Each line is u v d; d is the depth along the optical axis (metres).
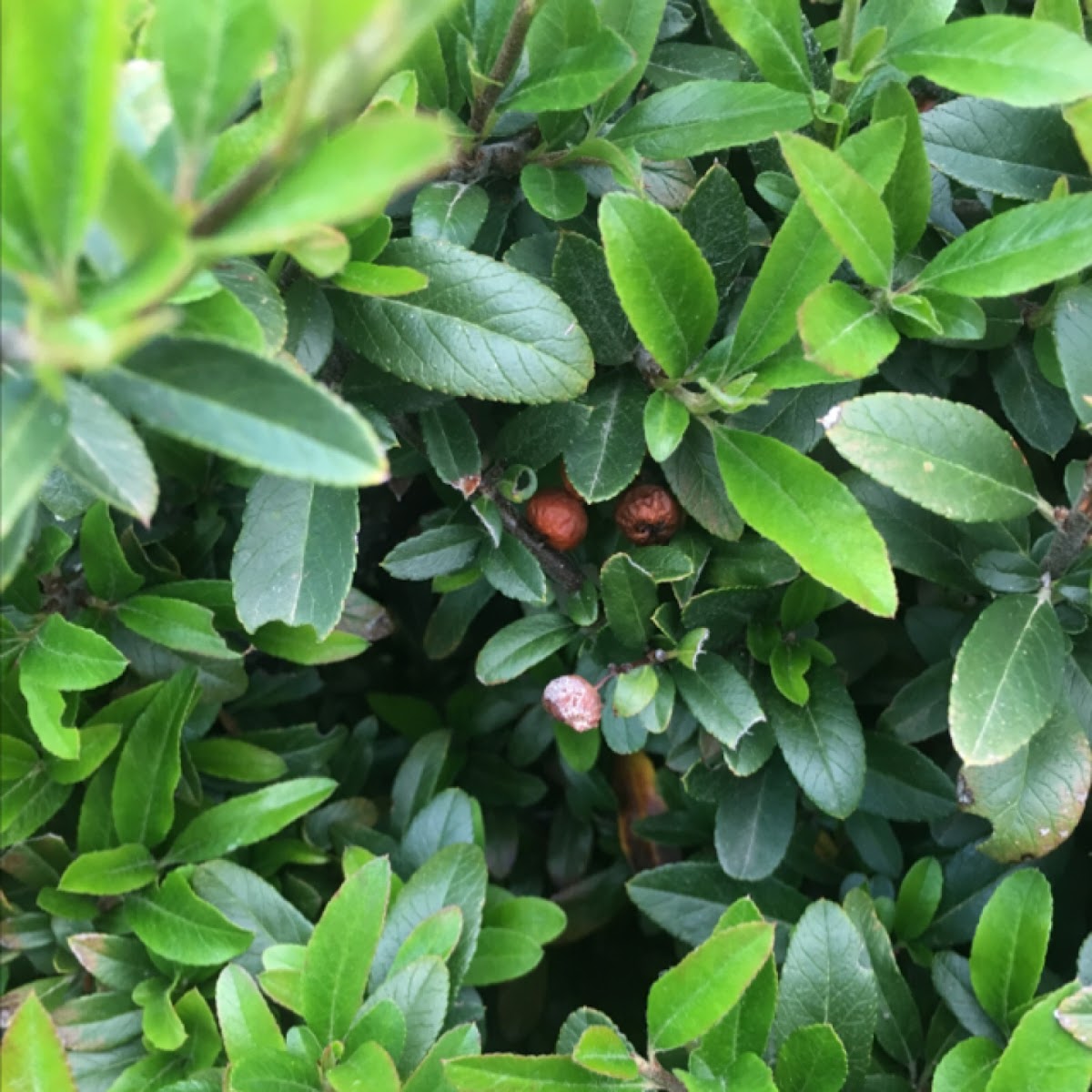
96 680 0.16
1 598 0.17
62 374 0.09
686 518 0.17
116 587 0.17
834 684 0.17
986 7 0.18
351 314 0.15
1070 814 0.16
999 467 0.15
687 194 0.17
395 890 0.18
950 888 0.18
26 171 0.09
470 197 0.16
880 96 0.15
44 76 0.08
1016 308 0.16
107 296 0.09
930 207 0.16
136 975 0.17
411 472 0.18
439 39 0.15
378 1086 0.14
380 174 0.09
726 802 0.18
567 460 0.16
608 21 0.15
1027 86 0.14
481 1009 0.17
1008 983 0.15
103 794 0.17
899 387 0.17
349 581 0.15
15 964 0.18
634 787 0.21
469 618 0.20
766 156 0.17
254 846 0.19
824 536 0.14
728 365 0.15
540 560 0.17
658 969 0.22
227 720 0.20
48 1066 0.13
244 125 0.11
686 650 0.16
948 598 0.18
